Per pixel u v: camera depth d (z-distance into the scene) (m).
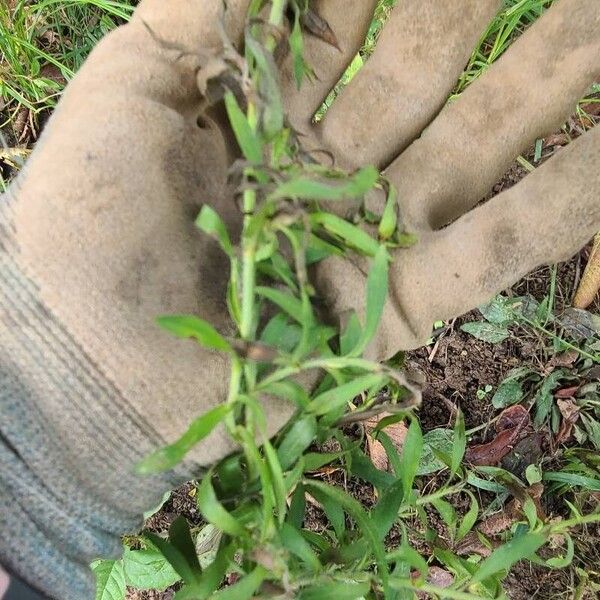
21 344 0.16
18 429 0.16
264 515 0.14
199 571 0.18
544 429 0.33
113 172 0.16
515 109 0.20
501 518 0.31
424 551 0.32
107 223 0.16
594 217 0.18
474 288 0.18
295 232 0.15
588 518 0.20
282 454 0.15
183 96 0.18
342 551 0.18
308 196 0.12
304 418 0.15
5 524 0.15
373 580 0.17
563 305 0.34
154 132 0.17
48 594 0.16
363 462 0.20
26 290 0.16
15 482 0.16
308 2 0.19
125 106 0.17
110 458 0.17
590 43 0.19
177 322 0.13
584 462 0.32
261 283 0.17
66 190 0.16
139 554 0.28
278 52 0.18
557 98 0.20
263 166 0.13
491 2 0.20
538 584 0.32
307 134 0.20
